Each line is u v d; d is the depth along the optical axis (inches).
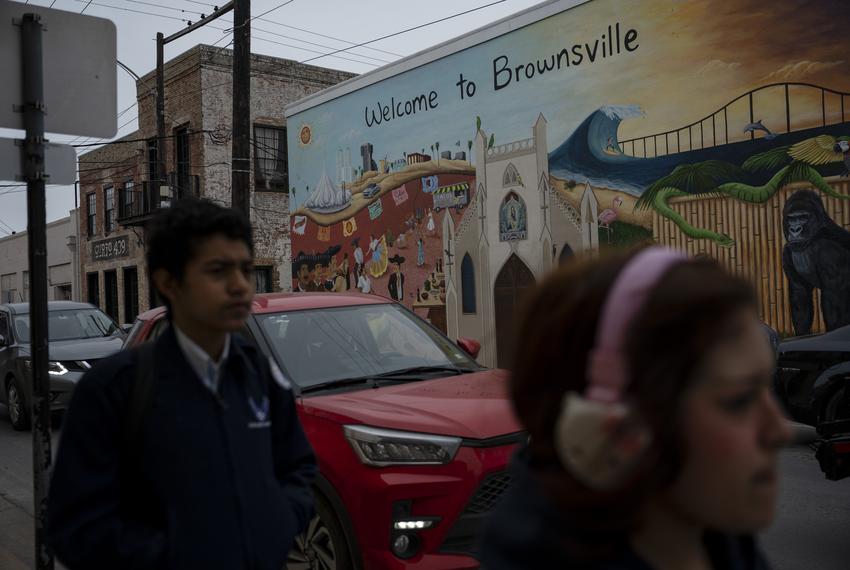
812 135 332.5
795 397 257.4
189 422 78.0
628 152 402.0
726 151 362.0
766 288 350.0
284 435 92.2
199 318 80.7
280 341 183.6
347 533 148.9
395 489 143.0
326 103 621.9
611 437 31.3
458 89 497.7
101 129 157.5
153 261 83.3
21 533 232.5
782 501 227.8
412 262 545.3
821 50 327.9
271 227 882.8
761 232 350.9
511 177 465.1
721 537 42.1
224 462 78.7
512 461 40.3
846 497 229.1
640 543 35.0
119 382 77.6
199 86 858.8
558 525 35.2
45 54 150.9
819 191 331.0
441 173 516.4
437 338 207.3
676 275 33.0
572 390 34.5
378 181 571.5
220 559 75.7
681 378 30.7
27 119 148.6
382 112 564.1
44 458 143.9
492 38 470.0
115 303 1102.4
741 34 353.1
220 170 866.1
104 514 74.5
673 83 380.2
